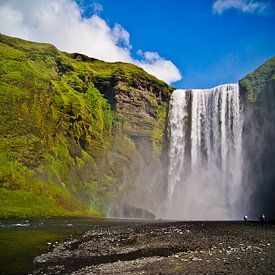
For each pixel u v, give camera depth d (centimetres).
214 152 11388
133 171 10956
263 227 4225
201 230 3788
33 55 11481
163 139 12212
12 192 7100
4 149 7925
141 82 12500
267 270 1834
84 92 11762
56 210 7338
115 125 11575
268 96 10781
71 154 9575
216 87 11912
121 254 2545
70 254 2556
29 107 8975
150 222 5988
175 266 1989
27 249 2702
